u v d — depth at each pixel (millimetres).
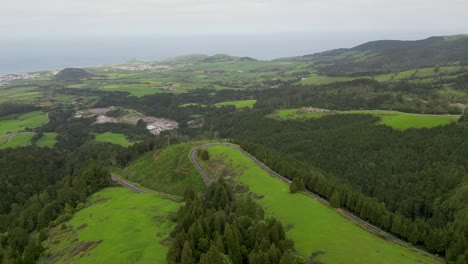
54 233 119000
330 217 106375
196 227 81938
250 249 80750
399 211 153750
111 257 86875
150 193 145125
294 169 142500
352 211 116438
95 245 97125
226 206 108875
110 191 153625
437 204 151375
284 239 82500
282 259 69188
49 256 102438
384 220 106000
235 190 136875
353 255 83312
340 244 88812
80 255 93250
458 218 129125
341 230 97562
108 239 99125
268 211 113625
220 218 88188
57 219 128375
